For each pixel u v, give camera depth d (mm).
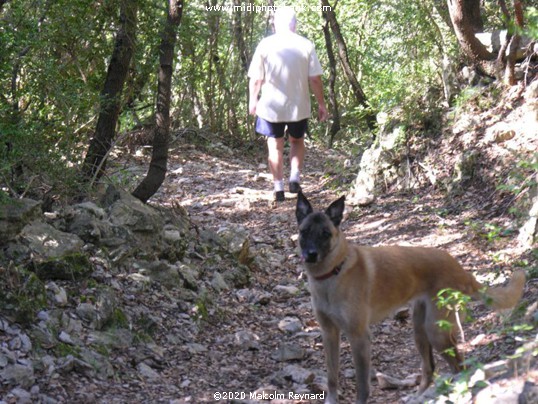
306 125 8250
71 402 4355
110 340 4988
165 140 6977
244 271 6410
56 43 6766
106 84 6906
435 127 8117
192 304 5617
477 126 7719
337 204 4547
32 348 4656
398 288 4520
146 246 5973
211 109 12555
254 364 5102
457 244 6539
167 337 5242
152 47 7113
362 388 4406
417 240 6840
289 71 8016
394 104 8672
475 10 8594
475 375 3922
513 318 4598
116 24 6938
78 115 6758
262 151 12281
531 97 7461
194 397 4629
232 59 13352
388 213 7609
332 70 12992
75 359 4656
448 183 7586
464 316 4539
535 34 3908
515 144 7258
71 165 7000
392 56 10664
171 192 9070
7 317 4750
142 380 4766
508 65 7719
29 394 4270
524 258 5965
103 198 6527
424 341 4602
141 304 5418
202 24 11430
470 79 8156
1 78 5930
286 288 6230
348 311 4387
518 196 6715
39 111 6570
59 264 5219
